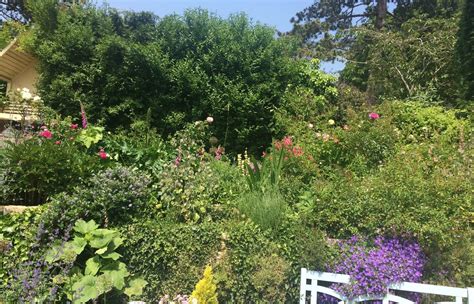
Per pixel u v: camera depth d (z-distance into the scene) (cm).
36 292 335
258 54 870
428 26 1252
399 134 641
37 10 934
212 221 425
